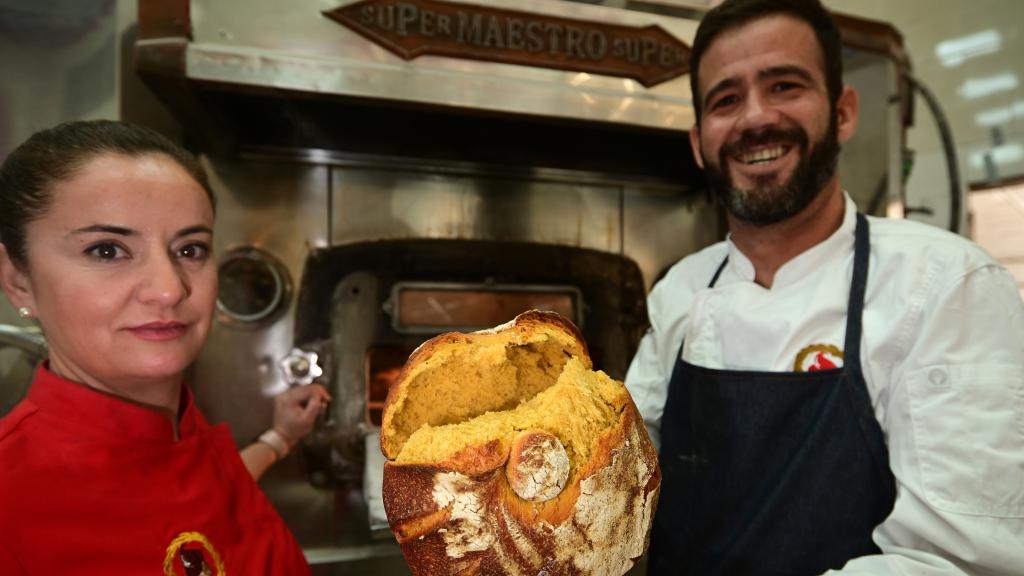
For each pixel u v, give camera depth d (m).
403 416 0.61
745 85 1.04
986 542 0.79
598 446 0.60
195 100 1.35
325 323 1.73
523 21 1.45
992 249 3.17
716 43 1.08
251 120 1.53
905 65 2.03
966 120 3.20
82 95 1.47
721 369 1.13
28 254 0.70
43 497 0.66
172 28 1.26
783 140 1.02
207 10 1.28
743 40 1.03
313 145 1.72
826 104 1.03
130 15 1.49
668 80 1.56
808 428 1.00
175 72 1.25
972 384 0.85
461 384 0.63
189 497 0.80
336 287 1.75
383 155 1.81
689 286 1.34
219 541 0.82
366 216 1.80
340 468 1.71
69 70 1.47
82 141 0.71
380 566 1.60
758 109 1.02
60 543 0.66
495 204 1.91
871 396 0.98
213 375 1.64
